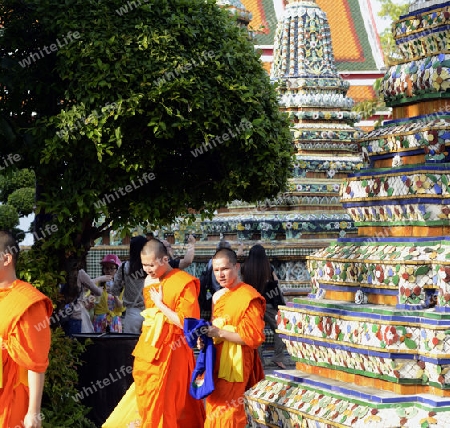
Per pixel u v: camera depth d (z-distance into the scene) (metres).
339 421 7.20
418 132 7.71
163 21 8.82
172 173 9.93
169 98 8.46
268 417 8.27
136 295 11.42
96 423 9.73
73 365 9.73
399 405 7.00
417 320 7.19
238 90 8.91
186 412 8.81
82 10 8.64
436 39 7.85
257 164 9.38
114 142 8.62
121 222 9.65
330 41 18.42
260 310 8.02
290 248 16.19
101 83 8.35
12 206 23.44
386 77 8.44
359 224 8.38
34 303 6.36
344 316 7.69
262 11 31.69
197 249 16.72
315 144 17.34
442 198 7.59
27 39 9.08
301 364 8.59
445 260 7.20
